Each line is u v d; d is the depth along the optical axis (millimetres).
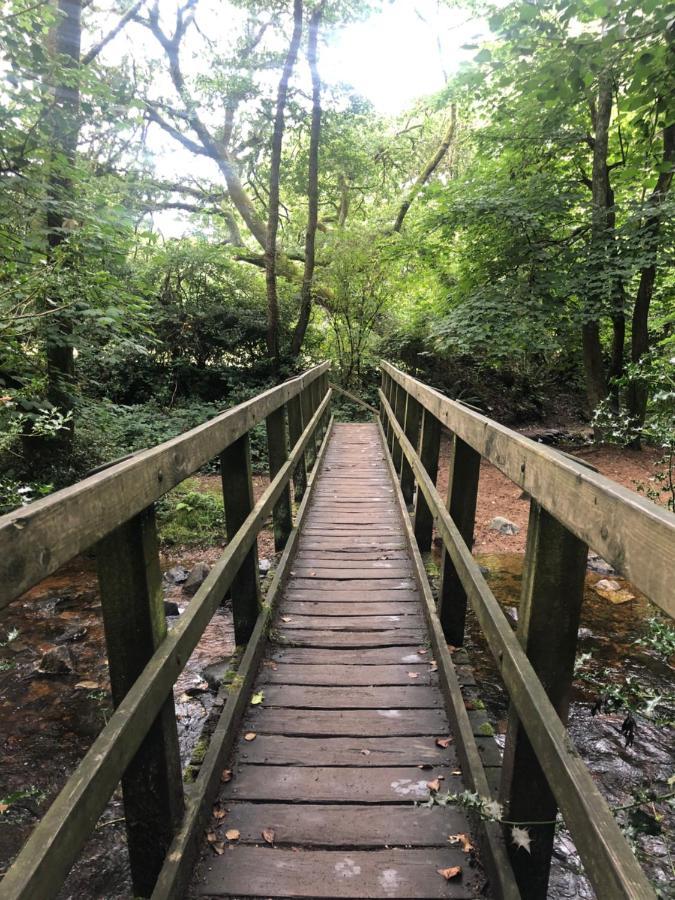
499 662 1512
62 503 972
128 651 1465
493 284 10188
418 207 14055
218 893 1612
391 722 2395
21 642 4082
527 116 9344
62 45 6688
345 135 13758
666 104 4562
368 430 10742
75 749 2969
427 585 3357
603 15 4016
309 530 4855
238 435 2463
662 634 2328
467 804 1483
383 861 1718
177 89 13031
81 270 5023
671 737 3072
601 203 9422
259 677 2730
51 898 890
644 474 8344
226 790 2010
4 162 4738
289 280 14422
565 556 1382
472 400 13352
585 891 2098
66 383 6477
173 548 6203
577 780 1014
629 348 11930
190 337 12258
